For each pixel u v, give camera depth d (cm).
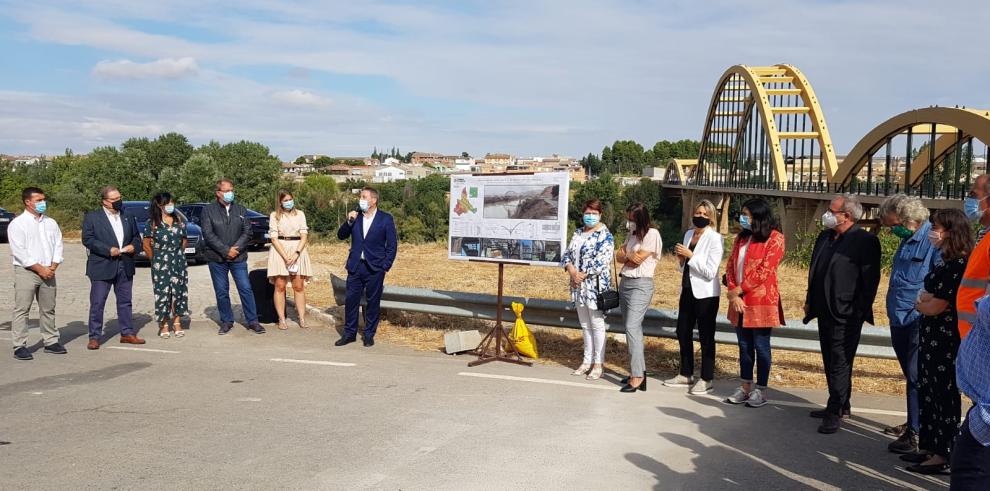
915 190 4944
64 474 443
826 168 6531
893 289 551
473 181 820
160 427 540
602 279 688
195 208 2072
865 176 6106
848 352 561
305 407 597
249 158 8069
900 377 727
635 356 665
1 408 589
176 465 460
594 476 453
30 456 475
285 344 866
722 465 480
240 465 461
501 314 798
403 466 463
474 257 812
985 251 406
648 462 482
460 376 714
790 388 695
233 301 1188
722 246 664
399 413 582
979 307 318
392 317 990
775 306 617
